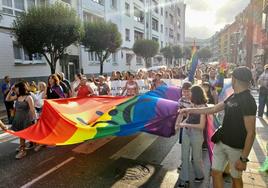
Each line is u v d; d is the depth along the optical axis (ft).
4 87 34.88
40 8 47.11
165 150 20.44
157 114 18.15
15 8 53.62
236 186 10.78
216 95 24.22
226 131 10.65
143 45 106.63
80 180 15.28
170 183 14.82
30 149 20.88
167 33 192.44
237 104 10.25
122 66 109.70
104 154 19.63
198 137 14.35
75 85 33.04
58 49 49.57
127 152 20.03
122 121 18.07
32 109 19.69
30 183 14.90
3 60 50.83
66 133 17.42
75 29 49.03
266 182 14.75
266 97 31.94
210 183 14.80
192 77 24.49
